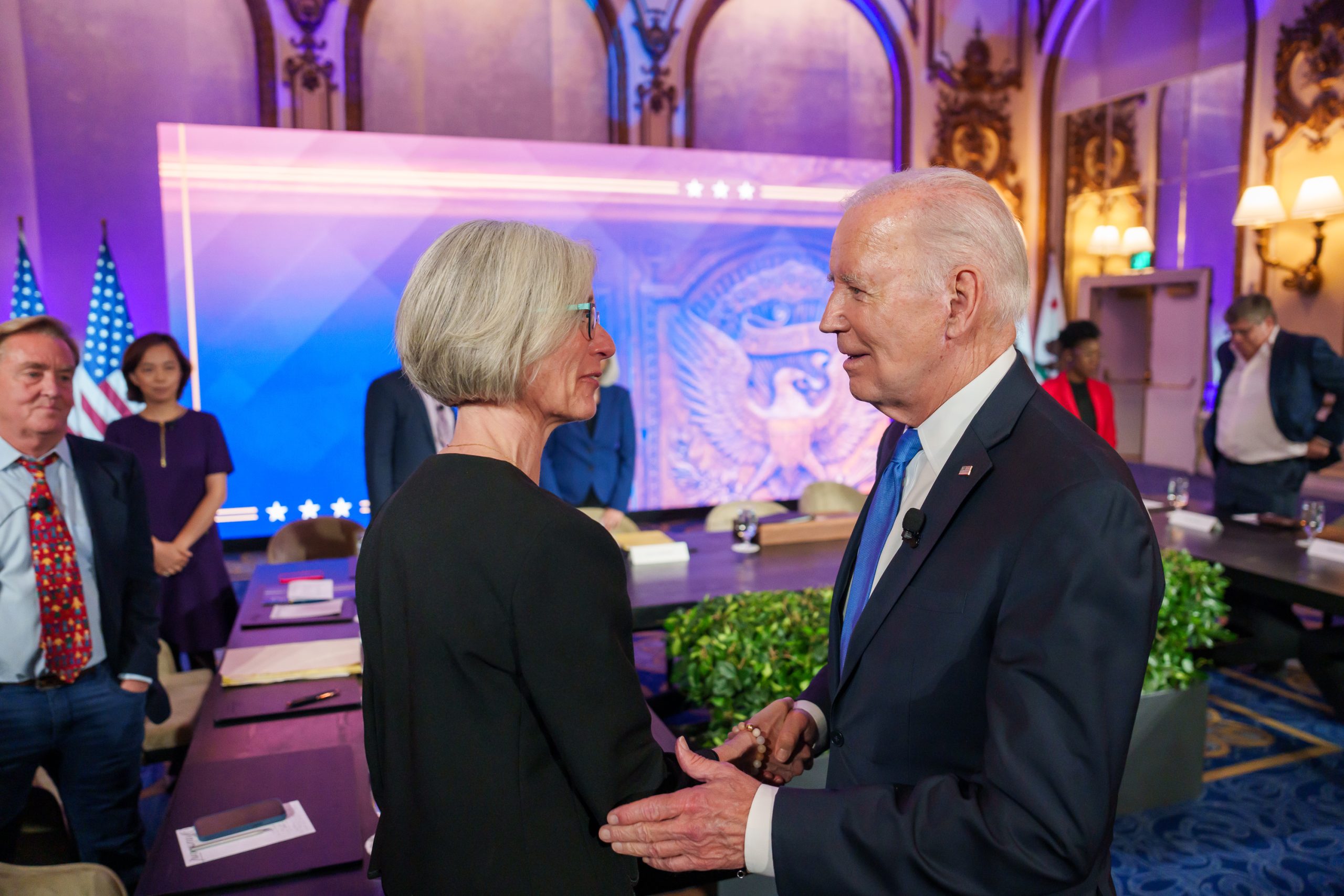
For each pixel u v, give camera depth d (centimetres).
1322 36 661
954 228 99
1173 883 243
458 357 92
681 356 673
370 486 355
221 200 580
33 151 611
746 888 197
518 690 88
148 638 219
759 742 123
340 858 134
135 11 624
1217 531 336
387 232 610
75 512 206
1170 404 820
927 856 85
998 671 88
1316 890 239
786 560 316
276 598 272
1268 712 354
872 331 103
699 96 749
